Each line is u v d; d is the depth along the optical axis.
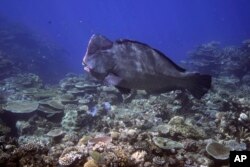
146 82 1.61
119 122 3.80
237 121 3.63
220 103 4.60
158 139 2.82
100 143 2.70
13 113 4.37
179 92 4.53
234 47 10.66
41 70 14.91
